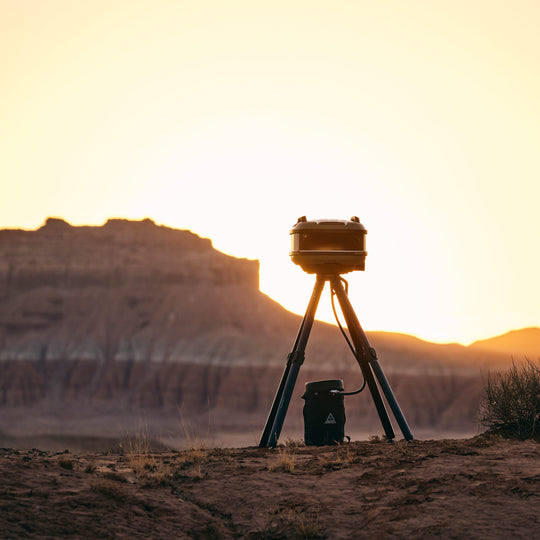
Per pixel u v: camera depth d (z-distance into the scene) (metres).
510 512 11.45
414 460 14.20
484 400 18.03
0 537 10.60
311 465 14.62
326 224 17.94
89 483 12.91
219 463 15.03
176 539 11.37
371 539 11.13
